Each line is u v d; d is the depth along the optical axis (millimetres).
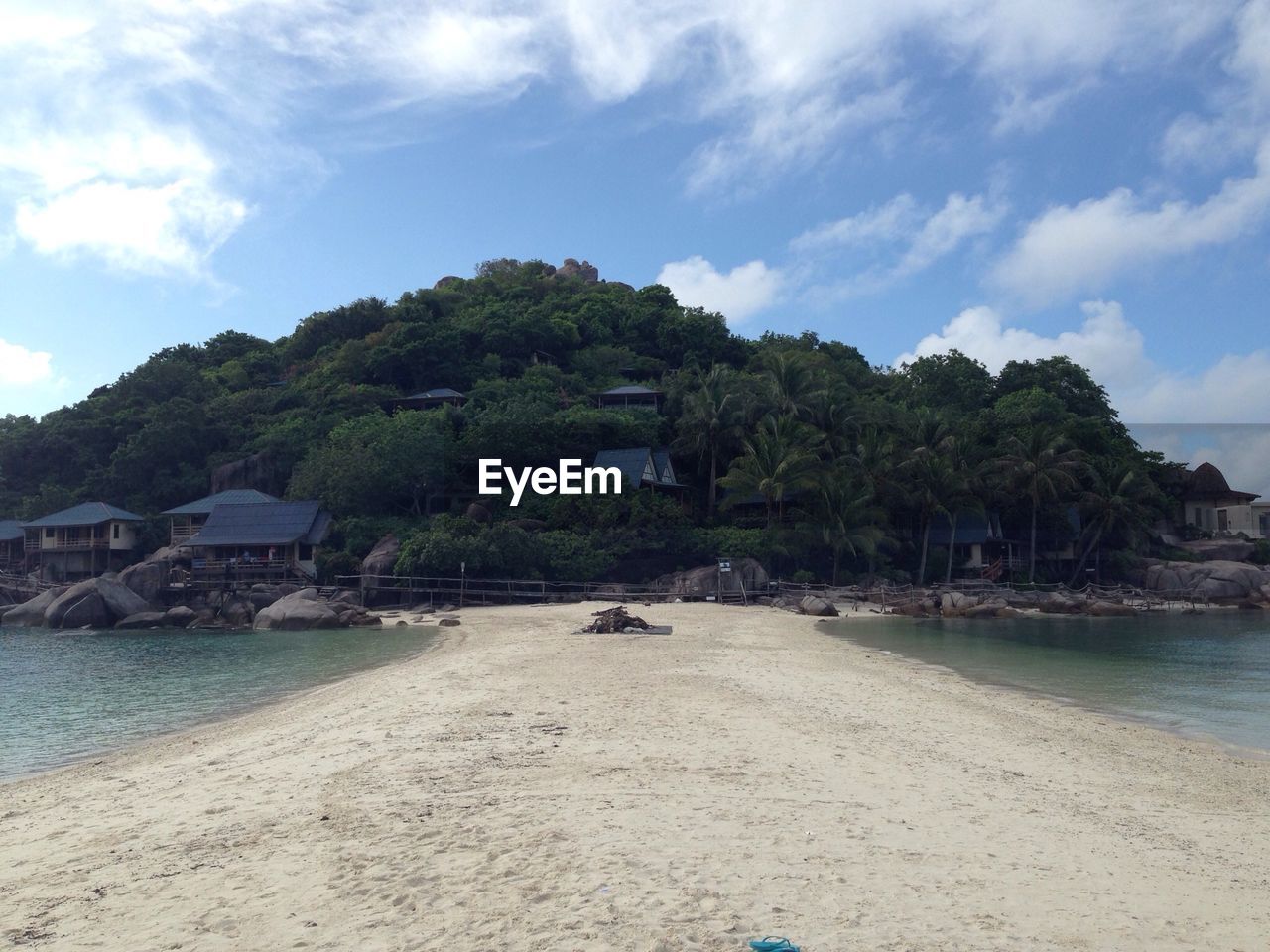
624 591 54500
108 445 79062
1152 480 74250
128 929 6906
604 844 8500
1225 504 80250
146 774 13117
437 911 6977
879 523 60906
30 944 6691
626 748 12891
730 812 9625
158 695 23500
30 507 70812
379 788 10891
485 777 11227
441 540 53688
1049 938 6574
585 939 6355
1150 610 55250
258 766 12875
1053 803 10750
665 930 6480
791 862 8062
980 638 36219
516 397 76812
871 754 12977
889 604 51844
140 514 70000
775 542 58094
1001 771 12406
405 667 26000
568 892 7277
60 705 22141
